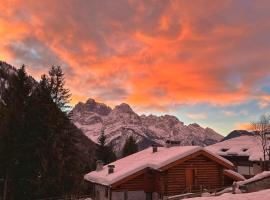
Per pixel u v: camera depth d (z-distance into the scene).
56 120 49.44
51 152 46.31
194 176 34.88
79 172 52.66
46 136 46.62
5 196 43.31
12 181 44.38
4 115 46.09
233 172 37.06
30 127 46.00
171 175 34.09
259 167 65.56
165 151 39.16
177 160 33.69
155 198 34.53
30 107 46.72
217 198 20.34
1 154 43.91
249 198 19.23
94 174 43.34
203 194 28.92
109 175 37.38
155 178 34.91
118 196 34.16
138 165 35.59
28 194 44.47
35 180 44.47
